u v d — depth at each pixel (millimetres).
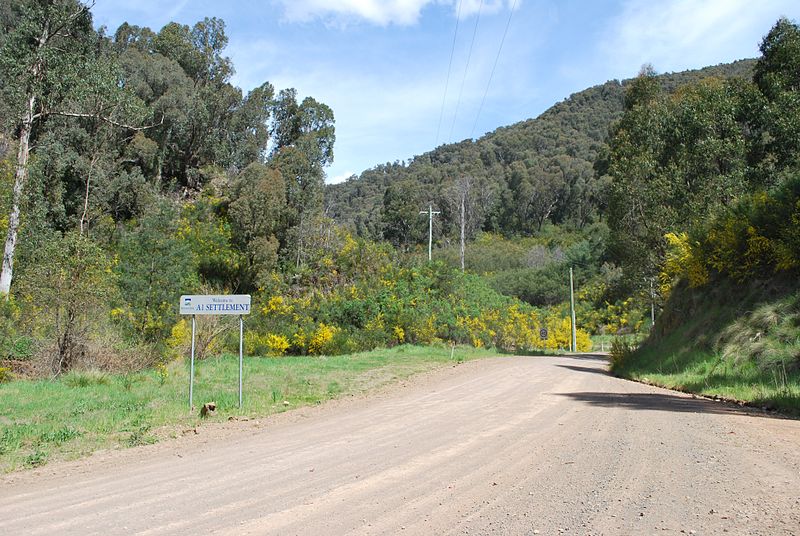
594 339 66062
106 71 25750
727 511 4770
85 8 24750
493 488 5777
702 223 23203
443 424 9875
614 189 32125
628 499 5219
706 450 7051
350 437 9094
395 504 5391
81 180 38062
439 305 39406
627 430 8602
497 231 107938
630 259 32656
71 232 19484
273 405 13219
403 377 19594
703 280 21344
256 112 55156
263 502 5609
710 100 31000
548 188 110250
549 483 5859
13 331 18234
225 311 12406
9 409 12117
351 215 104312
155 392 14656
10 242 22188
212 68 57188
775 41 30594
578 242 88875
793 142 28391
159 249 23781
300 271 40688
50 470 7582
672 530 4406
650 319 53094
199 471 7113
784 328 15266
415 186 90188
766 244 18000
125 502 5785
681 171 29672
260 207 40188
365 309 35844
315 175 46344
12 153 25578
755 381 14039
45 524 5141
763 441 7492
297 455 7836
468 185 101188
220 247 38250
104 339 19156
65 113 25547
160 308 22359
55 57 23609
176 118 47062
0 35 31109
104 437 9594
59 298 18000
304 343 31531
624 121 37844
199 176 50250
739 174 28078
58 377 17562
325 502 5539
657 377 18469
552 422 9625
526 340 51000
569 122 163750
